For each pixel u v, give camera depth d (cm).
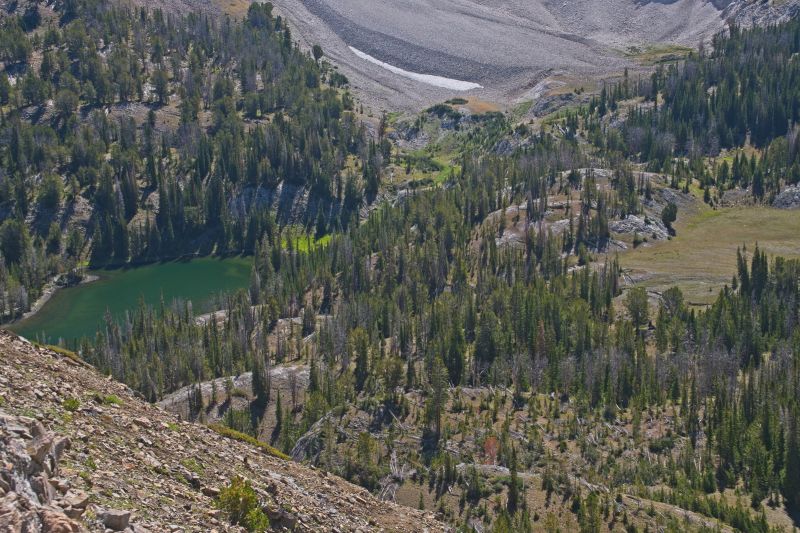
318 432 13988
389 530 5469
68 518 3014
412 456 13138
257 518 4291
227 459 5241
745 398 15112
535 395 15975
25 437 3572
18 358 5084
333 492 5756
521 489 11288
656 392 16088
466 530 10294
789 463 12550
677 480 12750
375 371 17500
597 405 15900
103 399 5112
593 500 10338
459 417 14750
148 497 3928
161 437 4962
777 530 11238
